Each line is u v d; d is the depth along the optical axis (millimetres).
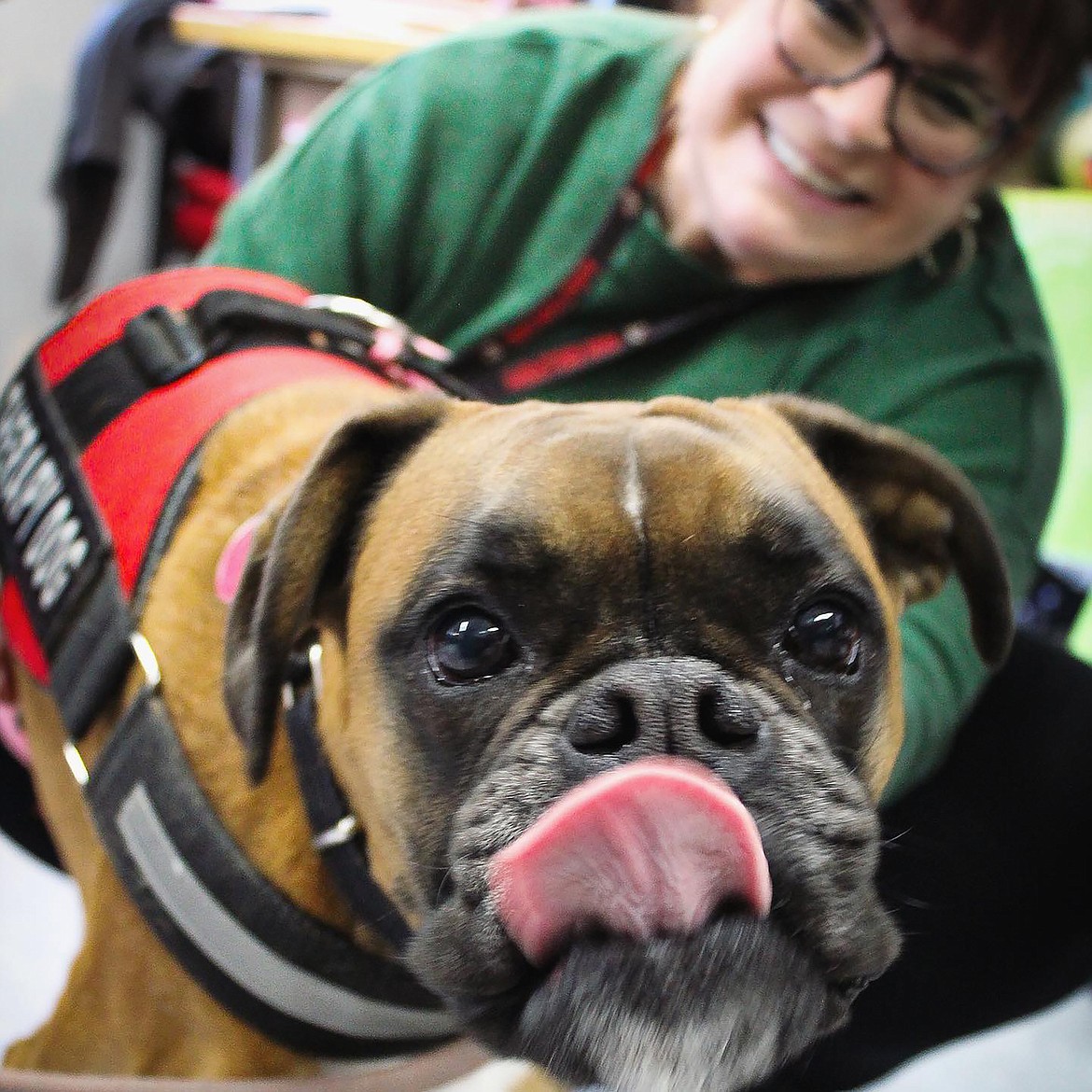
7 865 2098
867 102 1491
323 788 1078
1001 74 1485
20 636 1478
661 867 718
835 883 799
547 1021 747
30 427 1500
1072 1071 2074
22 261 3736
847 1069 1549
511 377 1804
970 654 1510
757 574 864
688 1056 716
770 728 795
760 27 1593
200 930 1130
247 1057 1191
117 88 3285
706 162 1700
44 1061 1315
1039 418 1741
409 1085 1161
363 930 1124
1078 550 2682
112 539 1305
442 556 889
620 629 842
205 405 1371
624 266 1759
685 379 1732
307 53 2809
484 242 1839
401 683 909
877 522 1175
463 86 1851
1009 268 1871
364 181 1861
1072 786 1623
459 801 874
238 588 1042
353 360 1575
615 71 1833
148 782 1157
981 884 1551
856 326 1721
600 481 870
